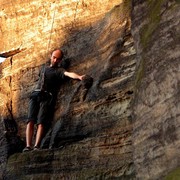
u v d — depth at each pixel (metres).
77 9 11.91
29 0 12.88
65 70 11.03
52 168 10.34
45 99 11.05
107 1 11.53
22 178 10.62
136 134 8.48
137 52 8.88
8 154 11.73
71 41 11.60
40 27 12.59
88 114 10.16
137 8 9.05
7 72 12.79
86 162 9.91
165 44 8.09
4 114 12.27
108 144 9.66
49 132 10.87
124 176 9.22
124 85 9.67
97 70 10.45
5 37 13.20
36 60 12.34
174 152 7.62
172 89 7.80
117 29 10.27
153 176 7.95
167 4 8.27
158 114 7.98
